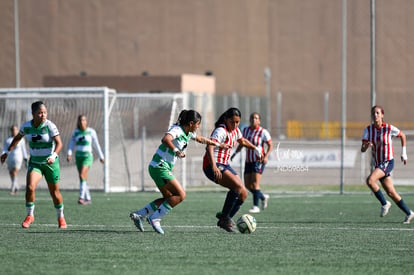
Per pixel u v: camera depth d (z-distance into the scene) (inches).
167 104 3735.2
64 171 3622.0
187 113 1797.5
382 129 2186.3
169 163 1808.6
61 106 3622.0
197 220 2206.0
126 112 3735.2
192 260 1443.2
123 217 2290.8
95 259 1451.8
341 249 1601.9
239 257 1482.5
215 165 1846.7
